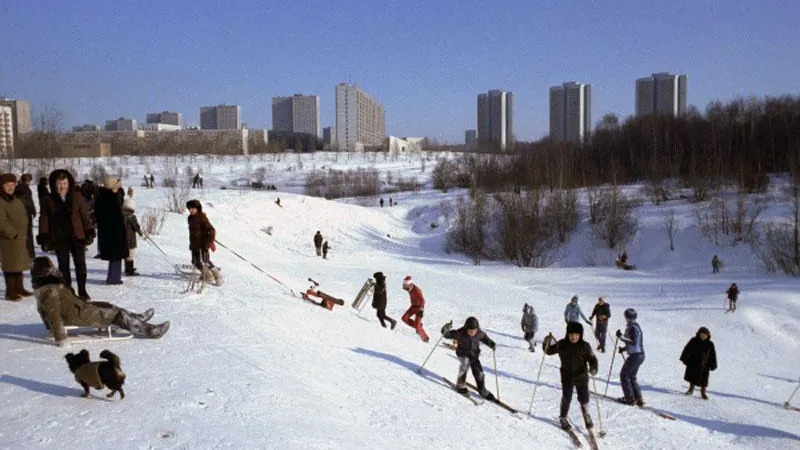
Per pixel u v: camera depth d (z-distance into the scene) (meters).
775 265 39.59
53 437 5.76
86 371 6.59
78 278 10.48
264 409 7.04
